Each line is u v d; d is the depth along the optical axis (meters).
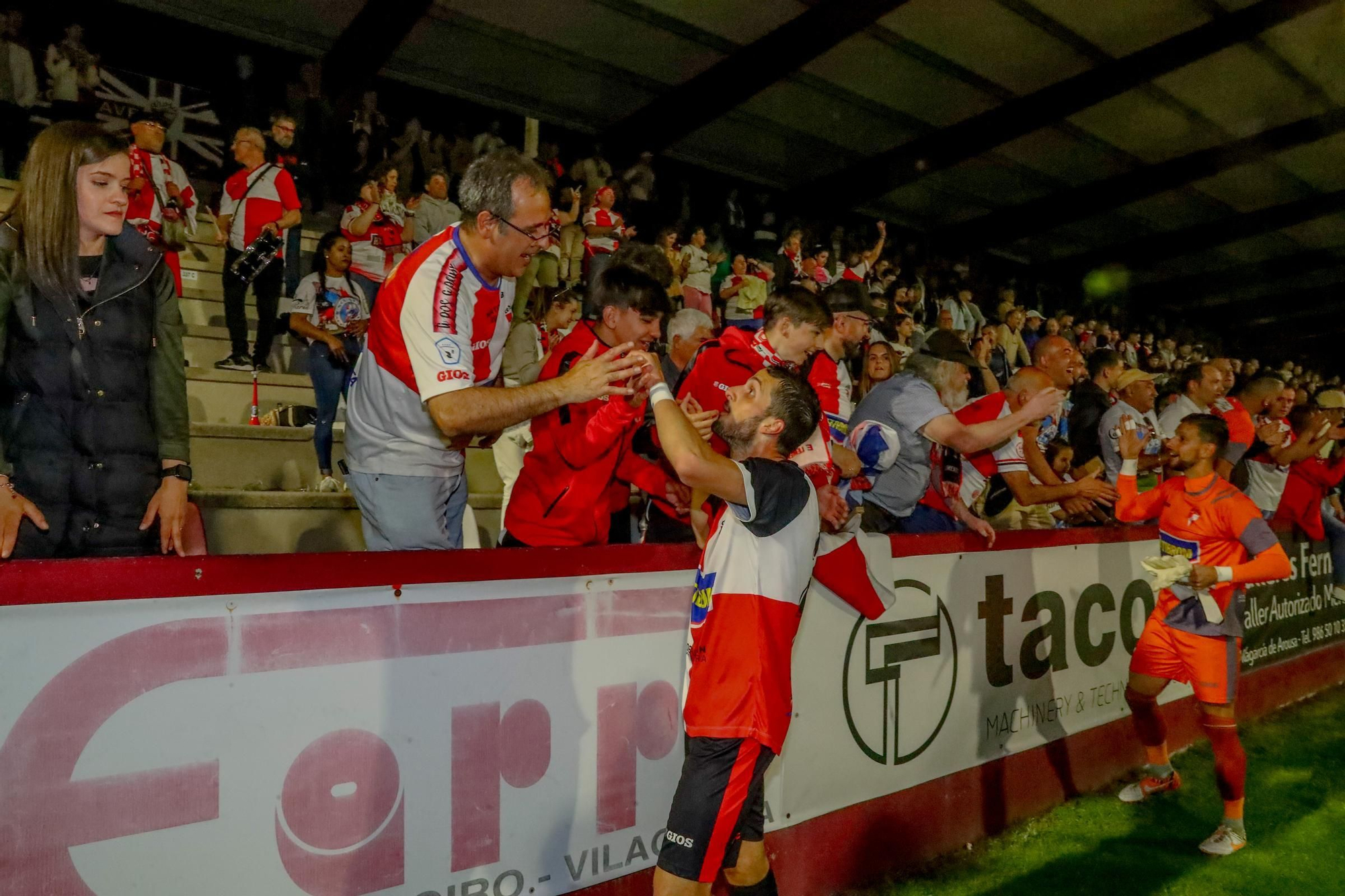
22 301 1.82
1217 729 3.50
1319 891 3.11
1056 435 7.21
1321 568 6.29
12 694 1.47
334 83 8.58
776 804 2.72
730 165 11.39
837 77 9.53
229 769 1.70
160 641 1.62
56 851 1.51
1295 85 9.98
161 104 8.12
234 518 3.66
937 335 4.01
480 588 2.05
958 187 12.35
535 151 8.98
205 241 6.42
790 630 2.13
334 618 1.83
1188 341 17.66
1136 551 4.45
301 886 1.78
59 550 1.88
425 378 2.06
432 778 1.97
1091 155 11.60
